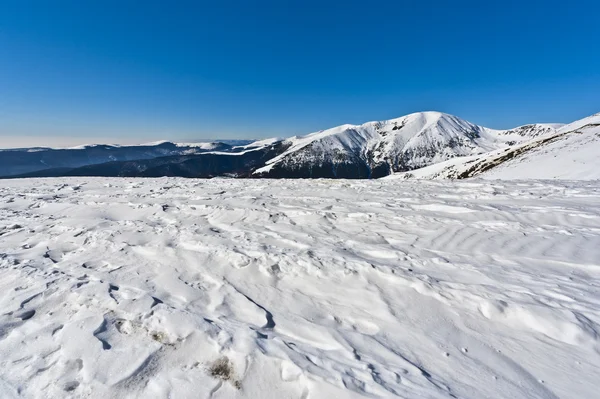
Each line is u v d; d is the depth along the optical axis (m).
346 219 8.83
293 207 10.34
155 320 4.04
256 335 3.69
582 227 7.07
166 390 3.00
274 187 15.44
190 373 3.20
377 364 3.27
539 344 3.54
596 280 4.71
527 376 3.11
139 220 9.66
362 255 6.13
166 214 10.23
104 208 11.55
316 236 7.43
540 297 4.25
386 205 10.15
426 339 3.72
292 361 3.20
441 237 6.98
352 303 4.58
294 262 5.71
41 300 4.73
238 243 6.97
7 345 3.79
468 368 3.24
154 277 5.59
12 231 8.67
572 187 11.93
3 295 4.92
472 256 5.81
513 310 4.02
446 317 4.11
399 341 3.71
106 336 3.81
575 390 2.92
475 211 8.68
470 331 3.83
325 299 4.74
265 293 4.99
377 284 4.94
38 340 3.84
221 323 4.04
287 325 4.09
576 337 3.53
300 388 2.94
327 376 3.00
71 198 13.68
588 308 3.96
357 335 3.84
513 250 5.98
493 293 4.39
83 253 6.88
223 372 3.19
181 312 4.17
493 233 6.99
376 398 2.75
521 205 9.27
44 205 12.34
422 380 3.04
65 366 3.39
